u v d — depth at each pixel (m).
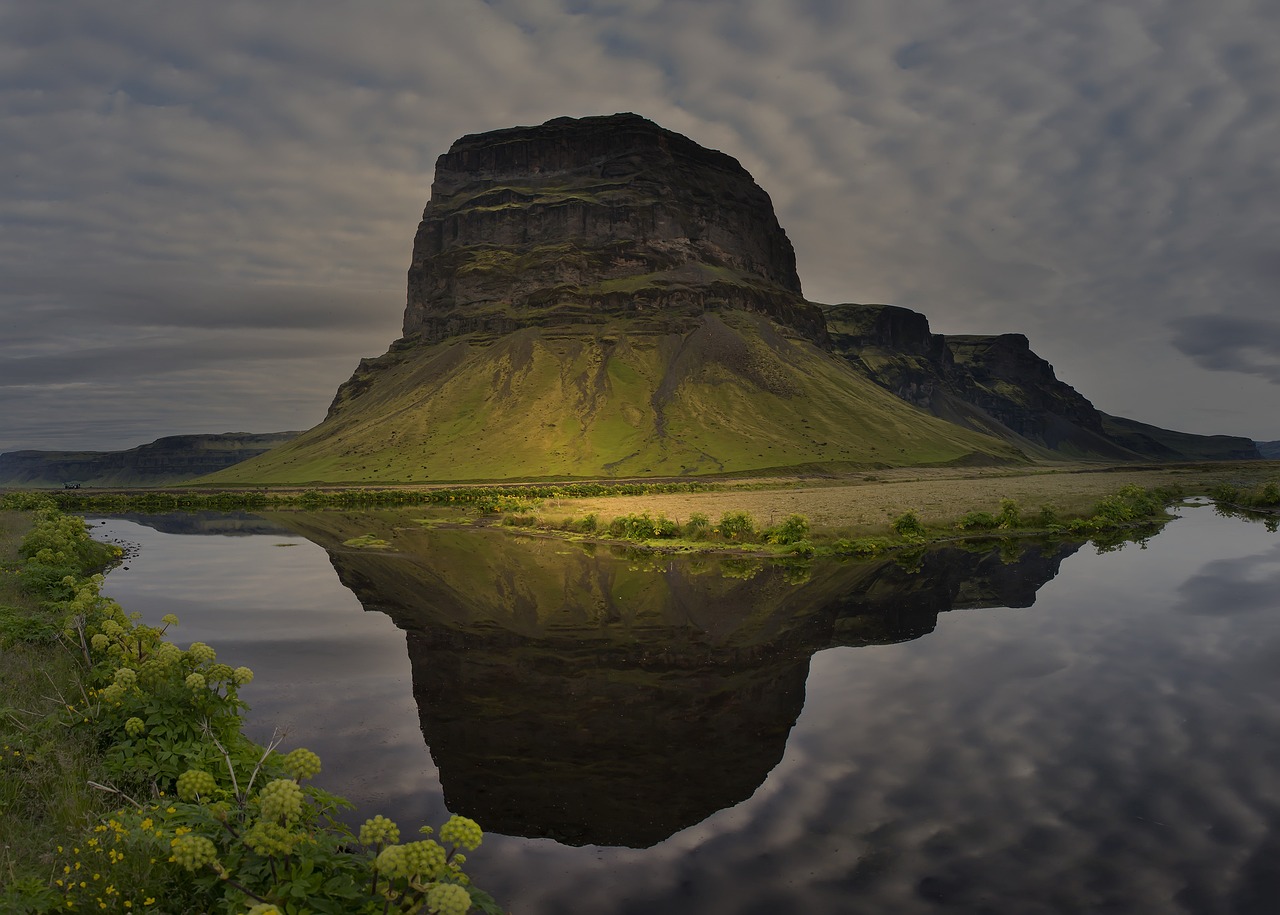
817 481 154.25
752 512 71.06
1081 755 15.89
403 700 20.12
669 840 12.66
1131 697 19.45
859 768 15.49
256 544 59.81
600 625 29.50
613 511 78.75
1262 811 13.31
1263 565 39.53
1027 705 19.08
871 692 20.47
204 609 32.59
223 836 7.91
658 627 29.08
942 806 13.75
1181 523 62.22
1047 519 58.25
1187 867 11.52
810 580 39.16
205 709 12.17
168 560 49.34
